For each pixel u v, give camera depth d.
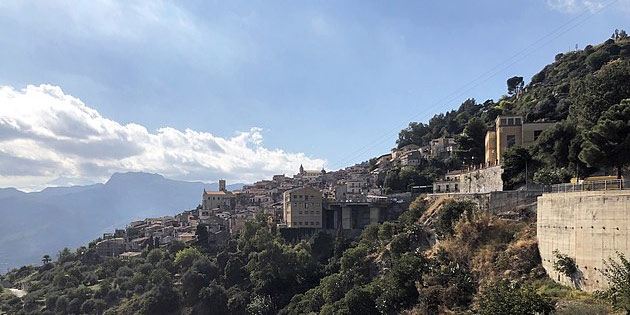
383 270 122.88
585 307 52.62
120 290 196.25
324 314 113.12
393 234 133.62
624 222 57.16
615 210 58.53
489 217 97.38
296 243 192.50
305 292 147.62
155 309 172.50
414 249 120.19
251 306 152.00
